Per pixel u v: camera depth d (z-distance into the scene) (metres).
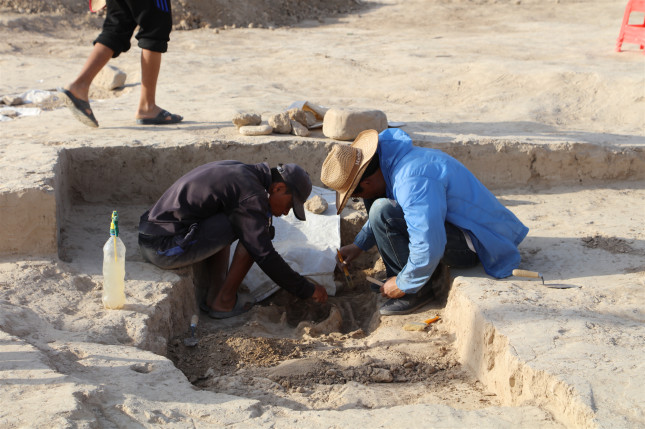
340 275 5.00
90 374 2.90
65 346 3.13
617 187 5.76
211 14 14.22
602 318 3.36
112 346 3.20
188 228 4.05
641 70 8.12
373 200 4.24
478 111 7.34
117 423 2.52
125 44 5.84
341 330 4.30
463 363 3.56
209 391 2.95
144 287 3.91
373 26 14.43
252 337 3.87
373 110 5.68
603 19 13.86
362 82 8.84
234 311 4.36
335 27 14.45
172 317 3.89
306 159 5.55
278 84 8.81
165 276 4.07
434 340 3.81
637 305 3.53
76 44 12.17
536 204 5.41
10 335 3.10
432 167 3.82
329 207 5.26
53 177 4.34
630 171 5.84
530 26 13.39
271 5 15.14
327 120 5.68
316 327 4.12
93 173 5.29
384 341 3.83
